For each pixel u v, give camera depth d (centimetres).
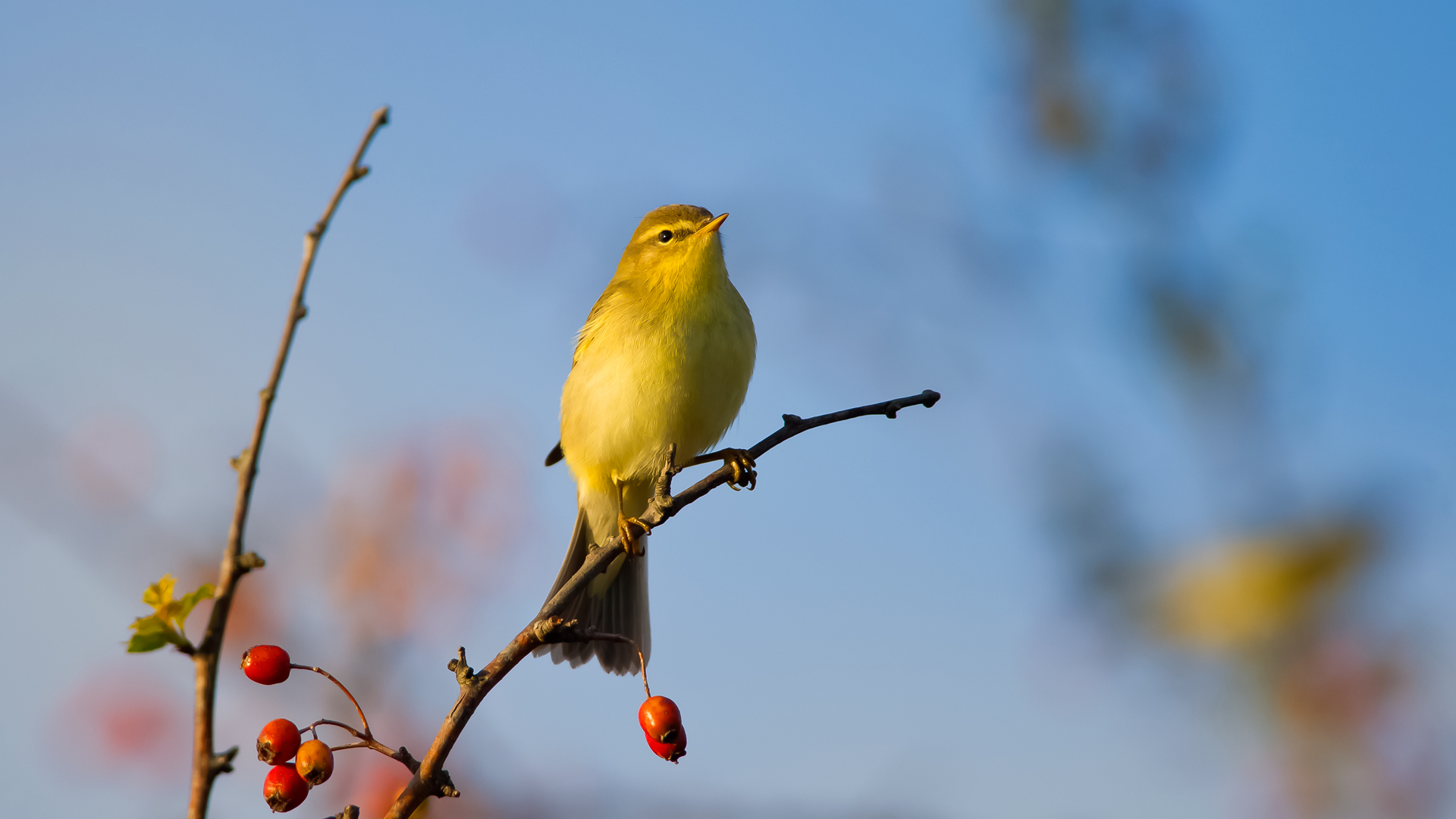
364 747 641
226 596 477
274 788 634
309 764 627
